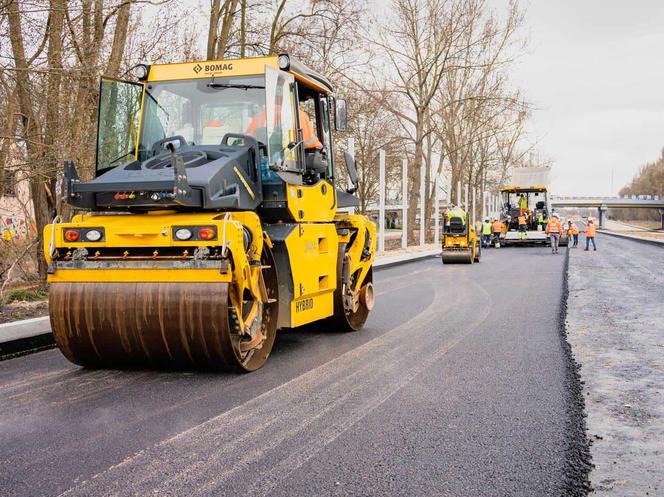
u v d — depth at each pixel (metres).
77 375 6.91
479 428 5.07
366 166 36.62
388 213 76.56
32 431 5.07
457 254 23.81
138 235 6.57
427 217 44.75
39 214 12.46
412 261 26.14
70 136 11.06
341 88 26.42
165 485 4.01
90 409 5.65
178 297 6.45
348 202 9.71
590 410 5.52
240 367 6.82
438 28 34.22
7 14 9.73
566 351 7.93
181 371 7.04
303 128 8.22
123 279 6.66
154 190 6.48
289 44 22.78
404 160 31.25
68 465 4.35
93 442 4.80
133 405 5.76
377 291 14.91
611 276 18.38
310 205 8.16
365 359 7.60
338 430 5.03
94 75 10.88
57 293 6.76
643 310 11.30
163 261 6.52
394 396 5.99
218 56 19.59
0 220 11.72
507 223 40.84
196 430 5.05
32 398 6.03
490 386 6.33
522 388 6.25
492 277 18.55
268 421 5.27
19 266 12.52
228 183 6.80
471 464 4.33
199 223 6.41
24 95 10.63
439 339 8.83
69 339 6.77
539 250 36.28
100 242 6.68
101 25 11.98
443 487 3.96
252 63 7.81
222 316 6.36
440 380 6.58
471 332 9.34
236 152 7.14
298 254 7.65
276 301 7.40
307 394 6.07
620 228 127.56
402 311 11.60
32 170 10.79
